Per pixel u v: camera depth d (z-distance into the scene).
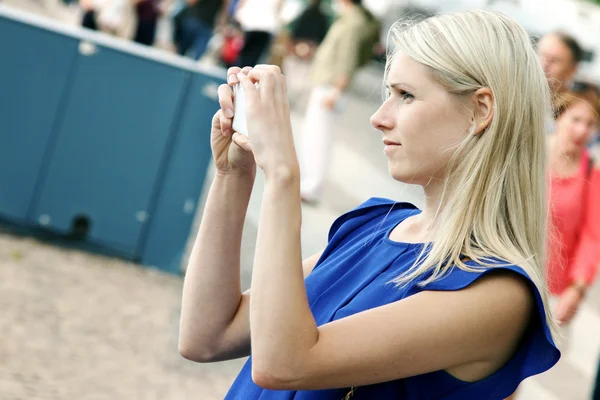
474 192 2.05
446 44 2.07
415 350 1.93
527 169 2.08
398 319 1.94
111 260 7.18
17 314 5.73
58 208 7.14
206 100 7.10
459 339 1.94
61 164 7.10
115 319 6.06
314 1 14.17
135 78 7.04
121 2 13.59
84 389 4.97
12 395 4.68
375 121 2.16
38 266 6.65
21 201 7.11
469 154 2.06
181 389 5.27
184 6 14.36
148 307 6.41
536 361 1.99
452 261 2.02
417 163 2.10
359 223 2.39
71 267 6.80
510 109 2.05
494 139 2.05
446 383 2.00
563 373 7.11
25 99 7.02
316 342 1.92
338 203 10.72
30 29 6.96
